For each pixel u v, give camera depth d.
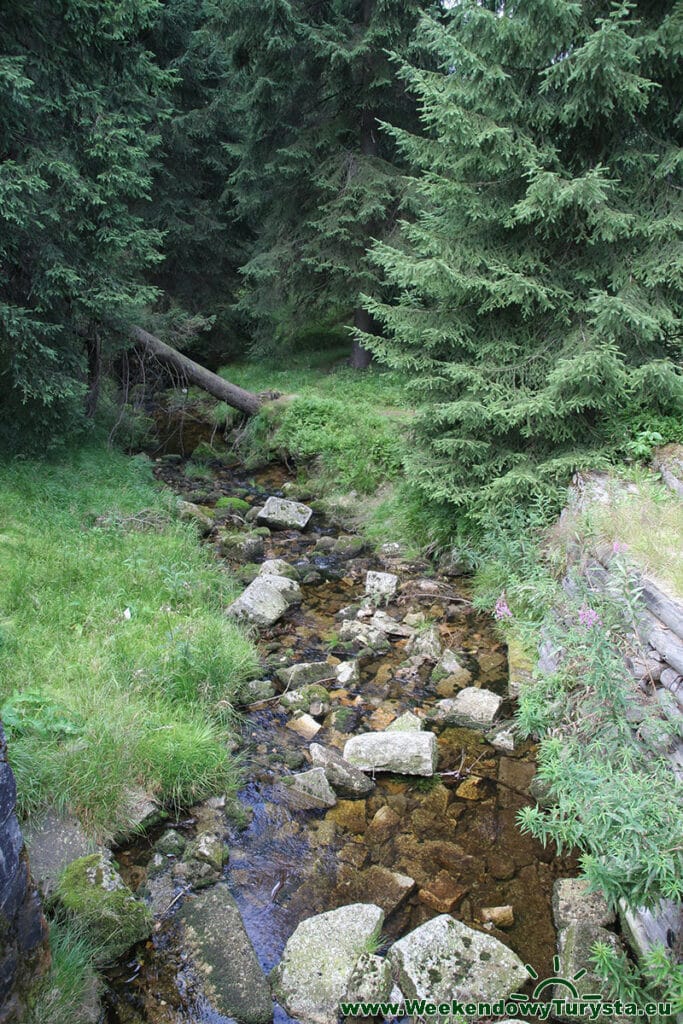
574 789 3.15
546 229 6.48
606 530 5.12
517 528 6.40
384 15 12.30
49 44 8.02
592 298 6.52
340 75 12.97
